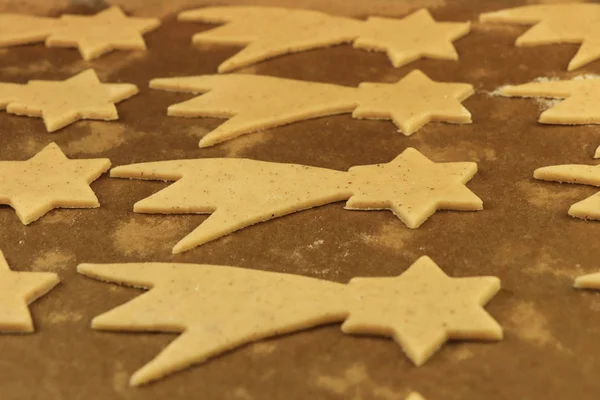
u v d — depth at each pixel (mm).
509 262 328
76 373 309
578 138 366
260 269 330
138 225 346
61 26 437
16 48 430
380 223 341
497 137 369
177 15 446
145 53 423
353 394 302
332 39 419
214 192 351
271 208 344
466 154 363
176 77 405
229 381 305
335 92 389
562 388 300
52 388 306
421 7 440
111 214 350
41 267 335
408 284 320
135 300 321
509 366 305
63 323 320
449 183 348
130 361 311
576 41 409
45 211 351
